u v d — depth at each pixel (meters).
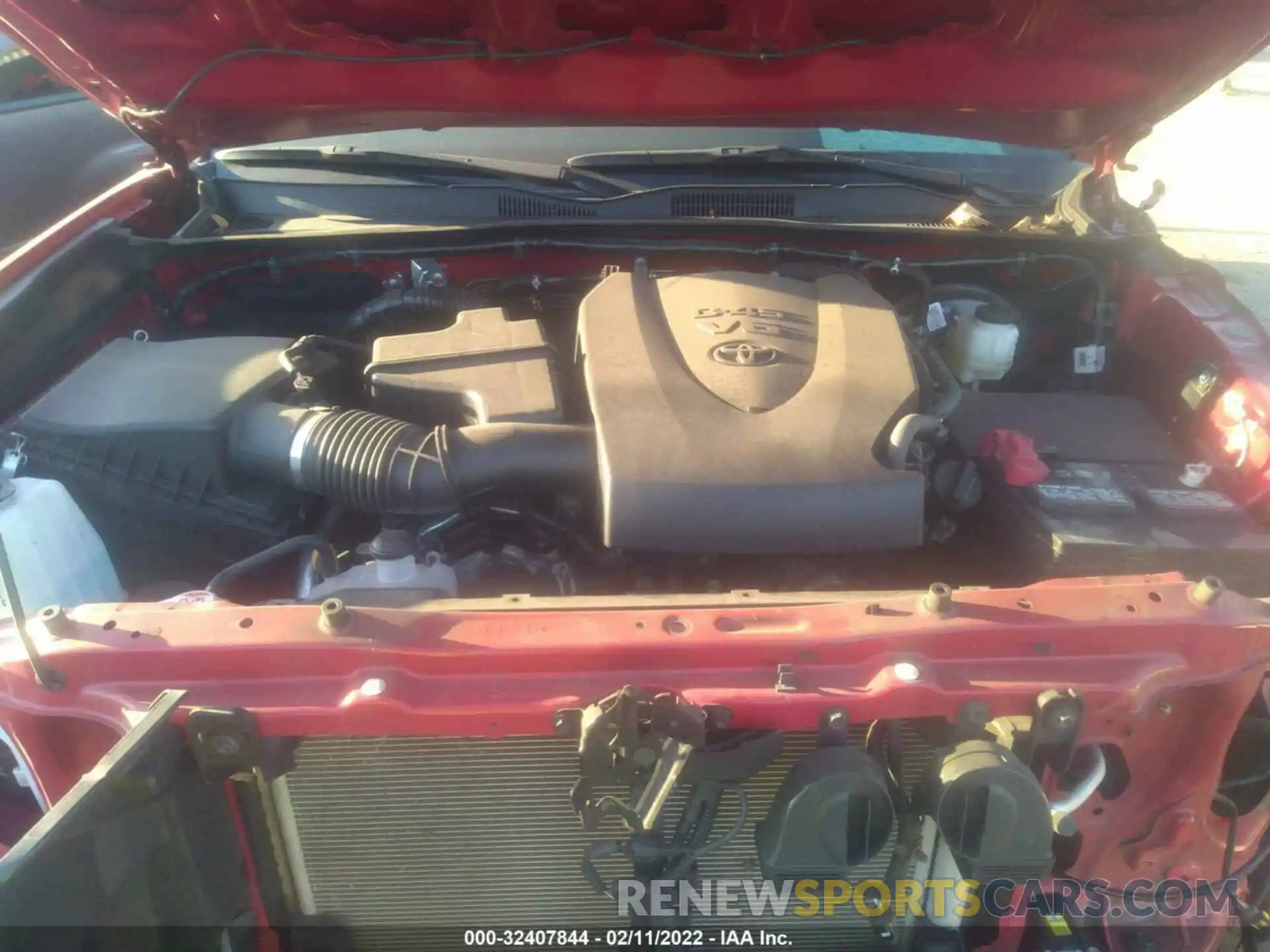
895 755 1.59
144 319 2.63
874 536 1.71
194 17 2.41
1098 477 2.03
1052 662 1.48
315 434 1.93
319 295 2.75
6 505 1.74
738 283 2.19
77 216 2.56
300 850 1.67
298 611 1.49
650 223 2.64
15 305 2.15
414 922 1.82
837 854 1.51
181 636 1.45
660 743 1.40
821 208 3.00
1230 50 2.38
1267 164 8.48
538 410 1.96
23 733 1.49
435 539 1.96
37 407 2.03
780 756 1.61
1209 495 1.97
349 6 2.38
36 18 2.39
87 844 1.28
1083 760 1.65
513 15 2.37
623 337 1.99
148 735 1.31
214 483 1.98
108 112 2.82
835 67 2.56
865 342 2.00
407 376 2.06
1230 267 6.37
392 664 1.43
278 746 1.44
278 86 2.63
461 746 1.52
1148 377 2.47
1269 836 1.94
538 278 2.68
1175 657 1.50
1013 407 2.33
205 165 3.07
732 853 1.72
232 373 2.12
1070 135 2.80
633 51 2.52
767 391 1.86
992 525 2.02
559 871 1.72
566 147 3.16
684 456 1.72
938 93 2.65
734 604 1.56
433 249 2.67
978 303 2.60
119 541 2.05
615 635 1.46
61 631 1.46
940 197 3.00
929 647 1.47
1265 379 2.10
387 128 2.85
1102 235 2.64
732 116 2.77
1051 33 2.40
